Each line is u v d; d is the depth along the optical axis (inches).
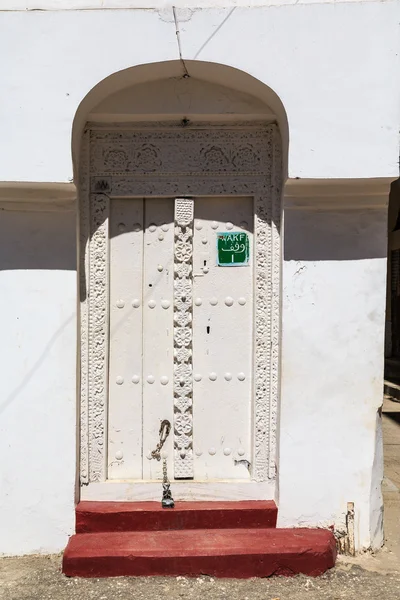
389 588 133.0
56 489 146.9
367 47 138.7
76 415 148.2
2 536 147.1
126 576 136.2
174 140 155.3
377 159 139.3
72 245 146.9
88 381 154.1
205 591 131.1
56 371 146.7
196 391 157.5
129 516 148.0
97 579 135.5
